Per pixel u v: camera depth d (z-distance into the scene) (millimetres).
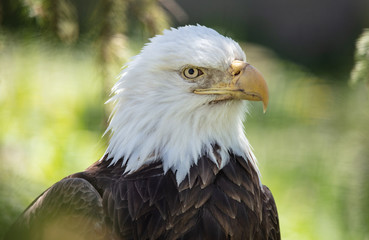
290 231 14266
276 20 30609
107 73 10797
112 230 8023
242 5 30234
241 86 8516
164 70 8516
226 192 8398
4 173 9773
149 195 8180
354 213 10820
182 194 8242
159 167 8445
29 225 8625
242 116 9016
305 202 15281
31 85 17312
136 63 8664
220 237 8141
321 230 14141
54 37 10938
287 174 16781
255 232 8555
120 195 8195
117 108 8820
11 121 16469
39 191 11375
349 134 13570
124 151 8641
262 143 18859
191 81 8516
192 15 29344
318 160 16734
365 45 9086
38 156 15000
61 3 10547
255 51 24562
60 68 19641
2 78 11578
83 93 19719
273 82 23250
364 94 14203
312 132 18547
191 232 8102
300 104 20922
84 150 16250
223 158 8594
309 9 30641
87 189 8312
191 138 8531
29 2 10406
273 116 20594
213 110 8594
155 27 11016
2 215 8805
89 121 18469
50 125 17375
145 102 8547
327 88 22391
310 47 30094
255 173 8953
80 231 8078
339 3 30297
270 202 9172
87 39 11758
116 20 10750
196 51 8438
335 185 14438
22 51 15375
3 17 10883
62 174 14836
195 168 8430
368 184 10727
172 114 8508
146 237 7992
